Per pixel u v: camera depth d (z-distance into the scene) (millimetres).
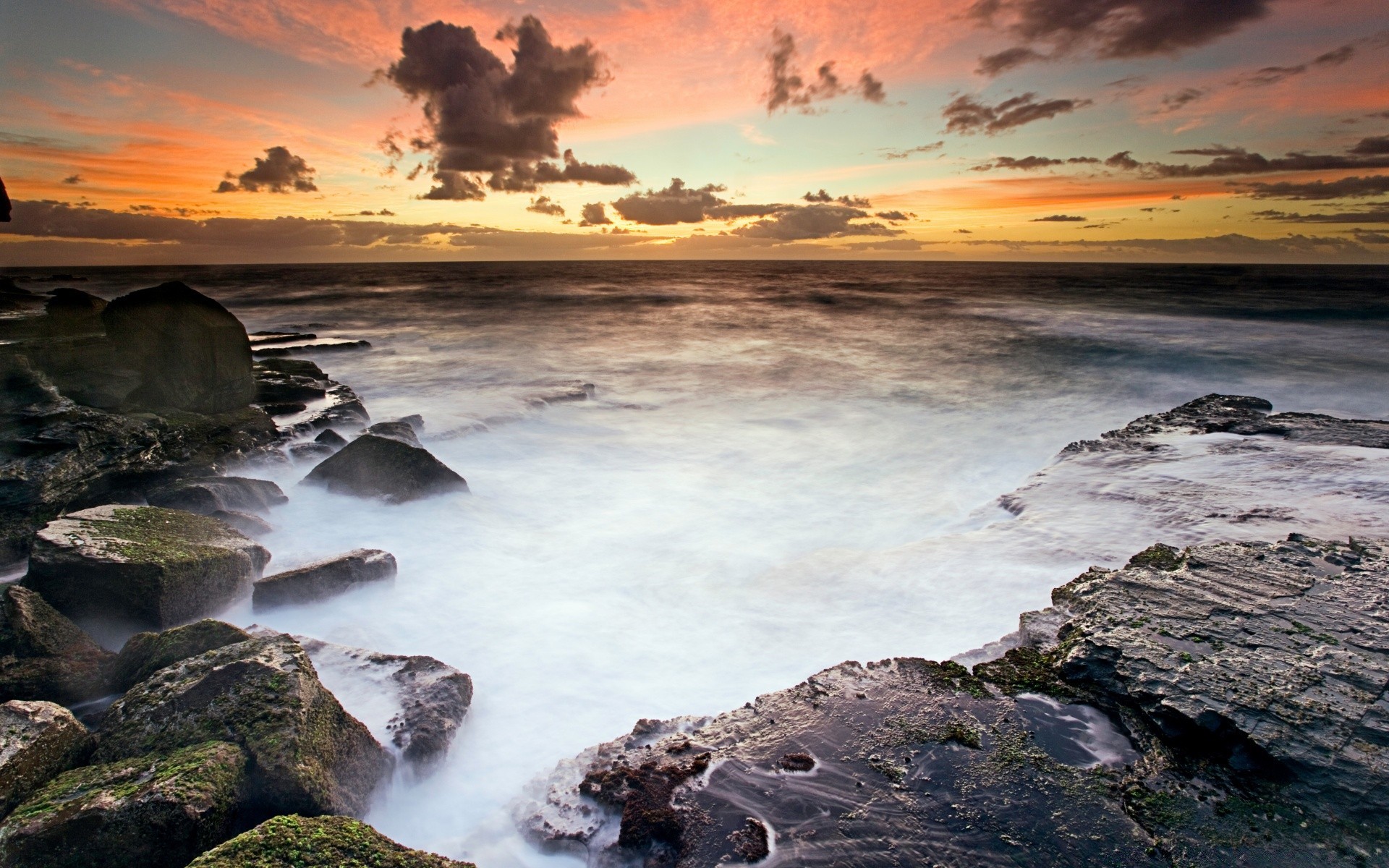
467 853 5043
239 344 15156
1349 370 23938
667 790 5242
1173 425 15711
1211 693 5625
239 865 3754
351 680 6609
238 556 8320
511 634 8133
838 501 13031
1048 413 19734
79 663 6379
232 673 5395
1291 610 6734
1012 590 8680
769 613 8531
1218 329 33656
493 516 11867
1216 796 4977
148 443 11398
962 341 32719
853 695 6340
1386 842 4504
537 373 25484
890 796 5094
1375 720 5234
